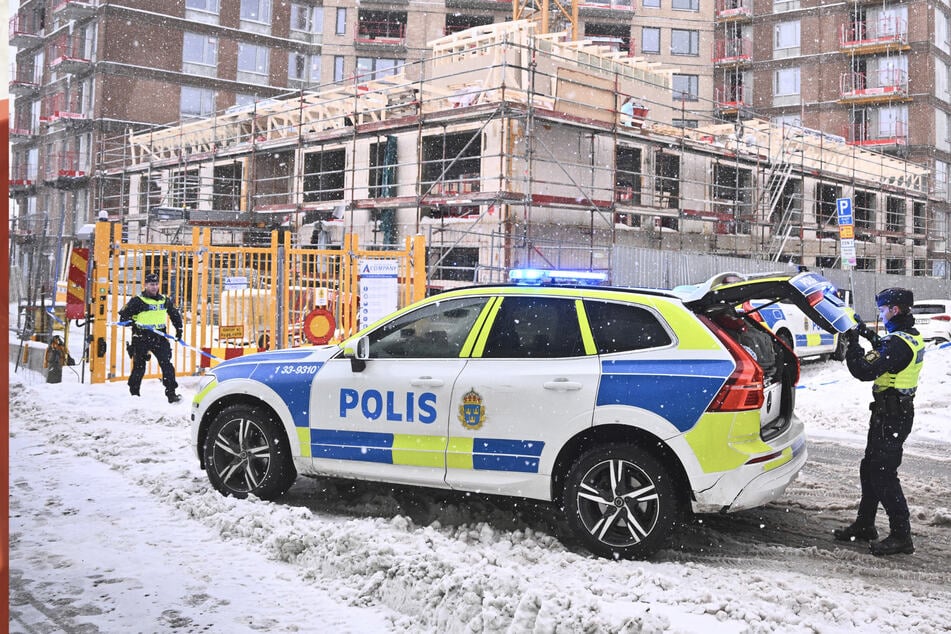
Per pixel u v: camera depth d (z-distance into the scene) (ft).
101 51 150.41
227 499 20.15
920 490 24.31
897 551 17.81
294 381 20.16
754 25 182.91
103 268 41.27
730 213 95.40
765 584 15.52
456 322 19.31
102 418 32.42
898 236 129.08
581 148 79.00
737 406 16.55
